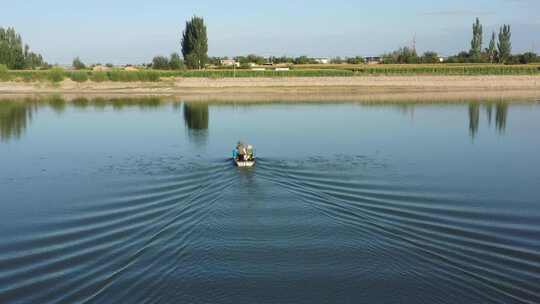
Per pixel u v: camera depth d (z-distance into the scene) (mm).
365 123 74562
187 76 142625
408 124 73562
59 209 34219
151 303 22000
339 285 23312
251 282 23609
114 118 82062
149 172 43906
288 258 25750
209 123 75375
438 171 43844
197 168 44875
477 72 150000
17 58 166000
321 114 85875
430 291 22719
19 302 21969
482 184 39594
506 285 22969
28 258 26203
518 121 77062
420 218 31078
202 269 24766
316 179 40250
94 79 138375
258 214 31672
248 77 141500
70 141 61000
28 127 72812
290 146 55812
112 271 24578
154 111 91625
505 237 28156
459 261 25219
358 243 27328
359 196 35500
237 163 45062
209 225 29984
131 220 31219
